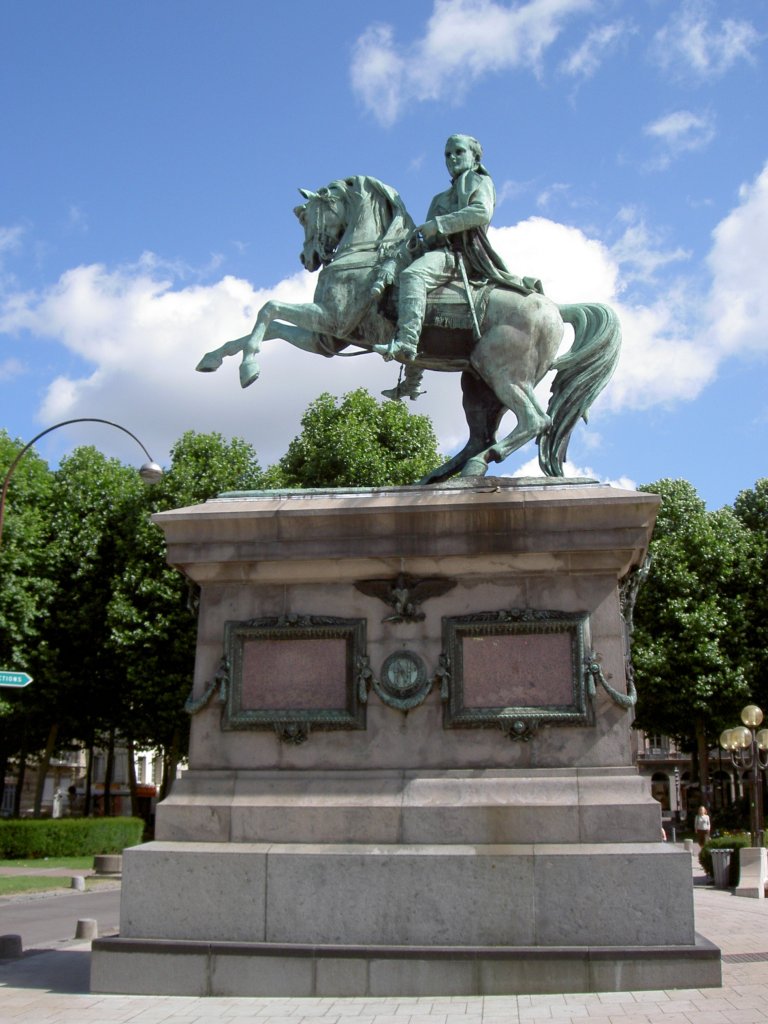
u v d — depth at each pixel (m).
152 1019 5.61
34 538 29.09
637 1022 5.19
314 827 6.75
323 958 6.19
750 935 9.47
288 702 7.19
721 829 31.69
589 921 6.23
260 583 7.47
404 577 7.25
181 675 27.98
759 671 31.77
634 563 7.61
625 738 6.80
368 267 8.49
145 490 30.70
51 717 30.16
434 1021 5.35
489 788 6.72
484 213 8.32
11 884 18.92
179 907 6.57
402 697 7.04
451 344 8.45
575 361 8.47
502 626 7.04
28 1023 5.57
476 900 6.34
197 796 7.01
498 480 7.59
